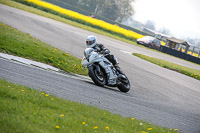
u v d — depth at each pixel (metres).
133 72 60.06
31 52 44.25
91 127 18.59
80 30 129.88
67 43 75.50
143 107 30.70
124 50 102.69
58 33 91.75
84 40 92.69
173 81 63.34
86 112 21.89
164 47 169.88
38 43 56.09
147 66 77.50
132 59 83.12
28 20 103.12
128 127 21.00
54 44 67.62
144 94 40.75
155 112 29.81
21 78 28.16
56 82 30.75
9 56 38.12
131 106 29.48
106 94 32.03
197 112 37.22
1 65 31.16
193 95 51.94
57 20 147.88
